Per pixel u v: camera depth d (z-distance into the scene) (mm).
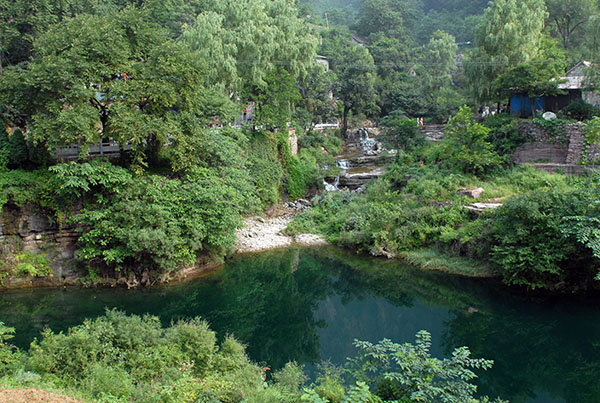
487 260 22062
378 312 20141
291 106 39750
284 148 34438
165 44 20969
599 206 18141
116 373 10898
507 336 17250
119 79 21047
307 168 35312
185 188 21734
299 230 29625
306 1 92250
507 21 31594
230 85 31016
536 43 32625
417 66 59125
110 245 20172
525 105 31672
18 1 28859
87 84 19781
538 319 18266
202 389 10375
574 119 28094
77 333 11719
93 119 19047
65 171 18844
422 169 30812
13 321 17094
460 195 25906
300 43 37250
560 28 44156
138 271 20891
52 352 11203
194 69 21516
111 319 12969
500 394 13742
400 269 23953
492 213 22281
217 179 23141
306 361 15656
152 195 20500
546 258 18641
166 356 12133
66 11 30875
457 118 29359
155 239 19516
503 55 31109
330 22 84750
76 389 10164
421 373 9680
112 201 20094
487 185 26344
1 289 19906
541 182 24984
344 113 51344
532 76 28484
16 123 24250
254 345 16844
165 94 20438
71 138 18297
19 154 20406
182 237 21000
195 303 19875
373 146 46531
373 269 24406
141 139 20188
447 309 19891
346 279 23781
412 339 17234
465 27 70188
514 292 20438
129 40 21672
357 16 83812
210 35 29406
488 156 28391
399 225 26109
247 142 31047
